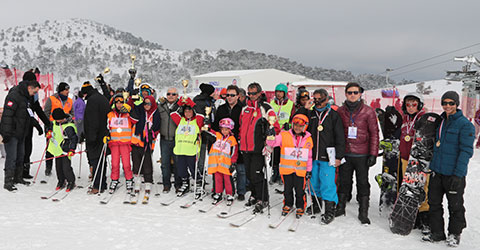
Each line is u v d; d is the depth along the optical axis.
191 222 4.56
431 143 4.14
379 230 4.42
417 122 4.29
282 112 6.34
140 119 5.56
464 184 3.91
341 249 3.83
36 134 12.34
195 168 5.55
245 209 5.14
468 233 4.40
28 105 6.13
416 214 4.18
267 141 4.77
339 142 4.62
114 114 5.66
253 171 5.07
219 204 5.36
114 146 5.67
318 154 4.70
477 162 8.64
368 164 4.59
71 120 5.92
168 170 5.99
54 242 3.73
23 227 4.15
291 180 4.87
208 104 5.99
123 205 5.22
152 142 5.68
